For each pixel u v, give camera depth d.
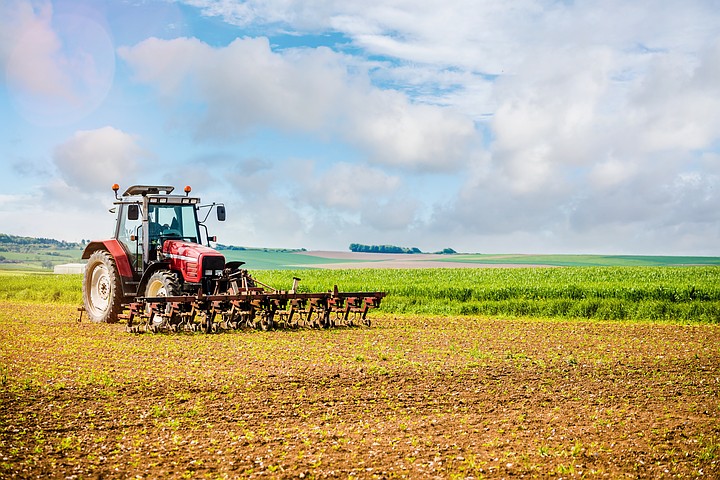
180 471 7.09
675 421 9.02
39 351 13.52
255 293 17.80
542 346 15.19
